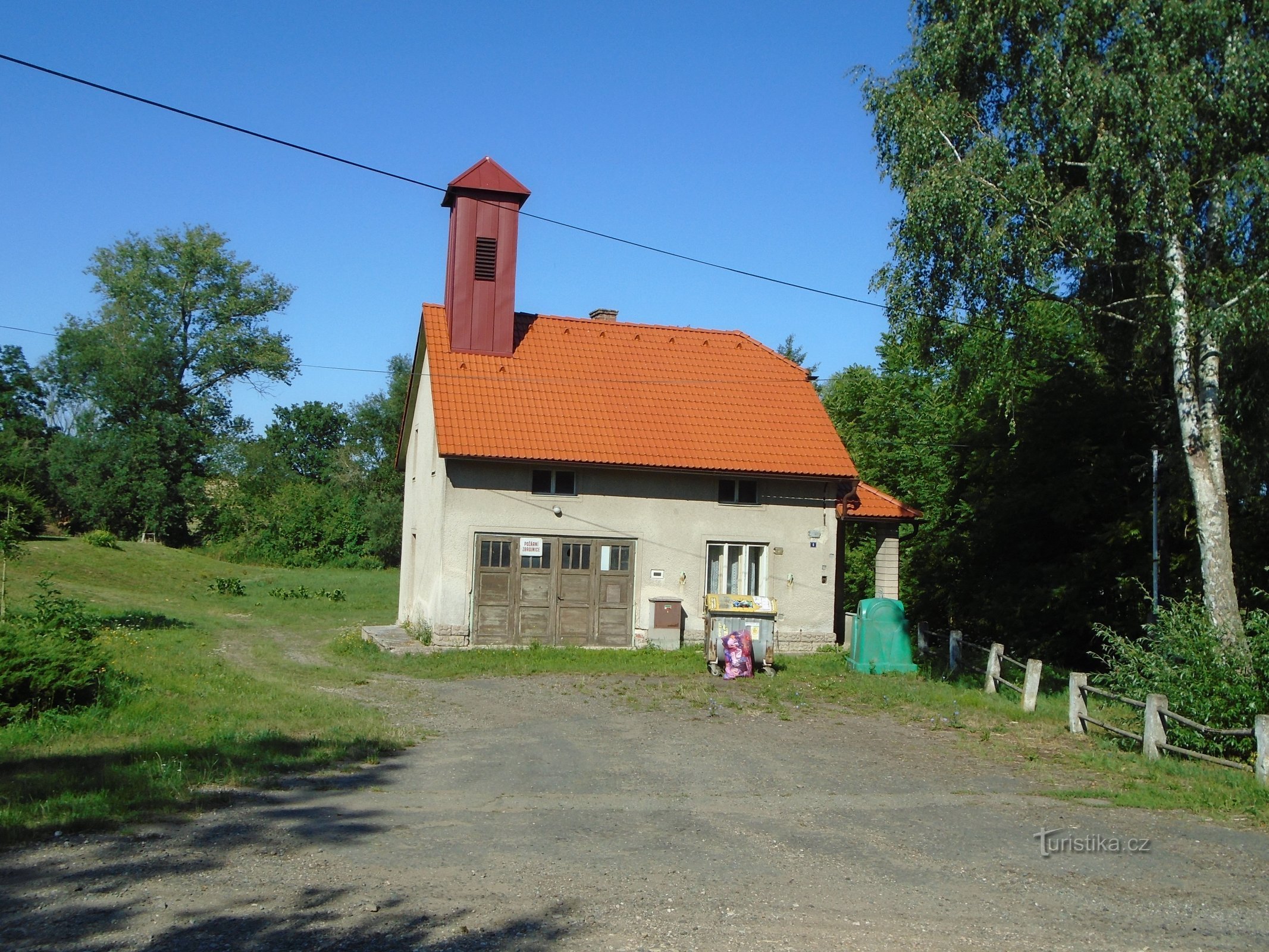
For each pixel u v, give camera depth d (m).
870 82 18.17
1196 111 15.14
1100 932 5.96
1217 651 12.09
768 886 6.63
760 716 14.73
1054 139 16.03
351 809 8.57
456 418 21.81
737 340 26.88
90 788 8.59
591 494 22.17
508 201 24.23
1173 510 19.98
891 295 17.72
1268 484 19.36
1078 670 24.30
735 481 22.94
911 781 10.52
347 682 17.36
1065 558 24.39
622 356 25.11
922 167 16.95
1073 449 23.72
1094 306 17.08
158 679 14.24
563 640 21.83
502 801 9.19
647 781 10.25
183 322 56.12
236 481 67.56
